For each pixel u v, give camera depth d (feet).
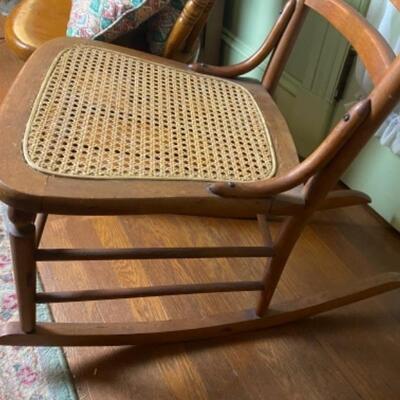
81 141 2.48
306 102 4.66
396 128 3.81
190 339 3.35
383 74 2.35
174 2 3.58
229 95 3.15
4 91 5.26
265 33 5.04
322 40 4.24
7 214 2.39
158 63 3.25
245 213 2.50
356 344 3.52
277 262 3.01
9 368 3.08
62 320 3.36
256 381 3.24
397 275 3.74
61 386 3.03
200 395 3.12
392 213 4.33
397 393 3.28
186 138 2.71
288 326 3.56
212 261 3.92
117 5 3.51
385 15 3.53
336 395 3.22
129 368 3.19
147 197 2.30
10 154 2.29
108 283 3.62
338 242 4.25
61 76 2.85
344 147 2.37
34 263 2.61
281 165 2.70
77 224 4.03
